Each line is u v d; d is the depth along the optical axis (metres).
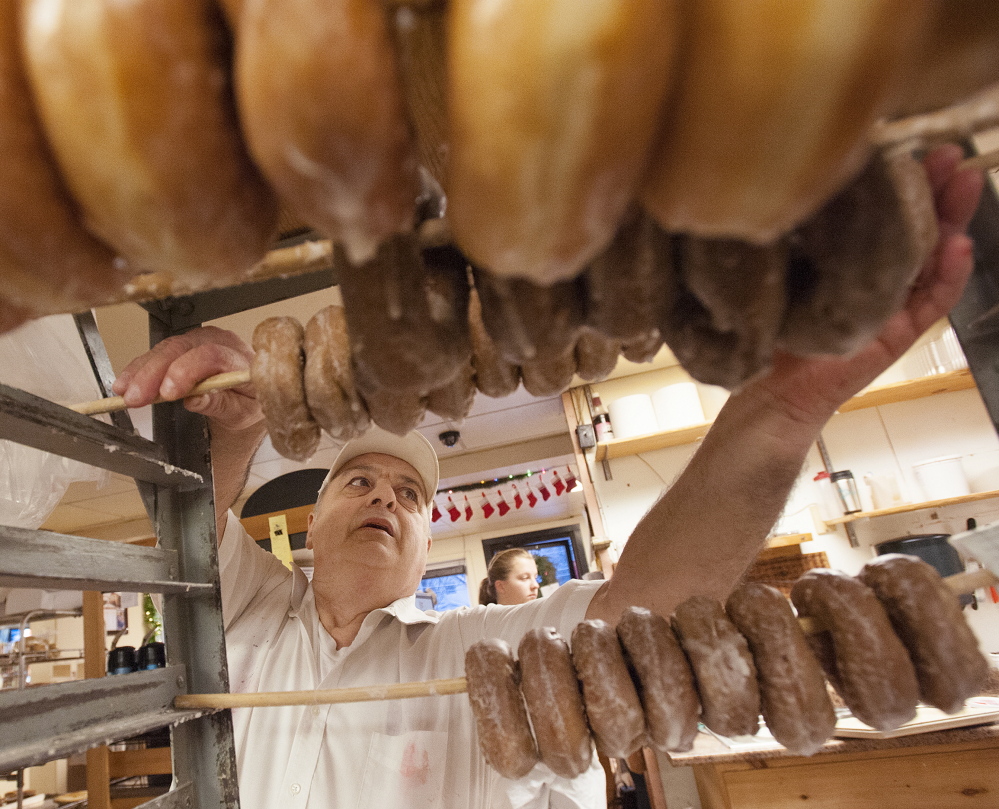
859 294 0.40
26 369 1.01
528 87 0.24
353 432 0.70
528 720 0.71
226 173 0.31
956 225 0.63
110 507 4.92
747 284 0.40
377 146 0.27
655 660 0.68
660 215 0.31
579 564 6.13
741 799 1.77
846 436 3.19
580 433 3.50
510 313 0.43
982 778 1.64
